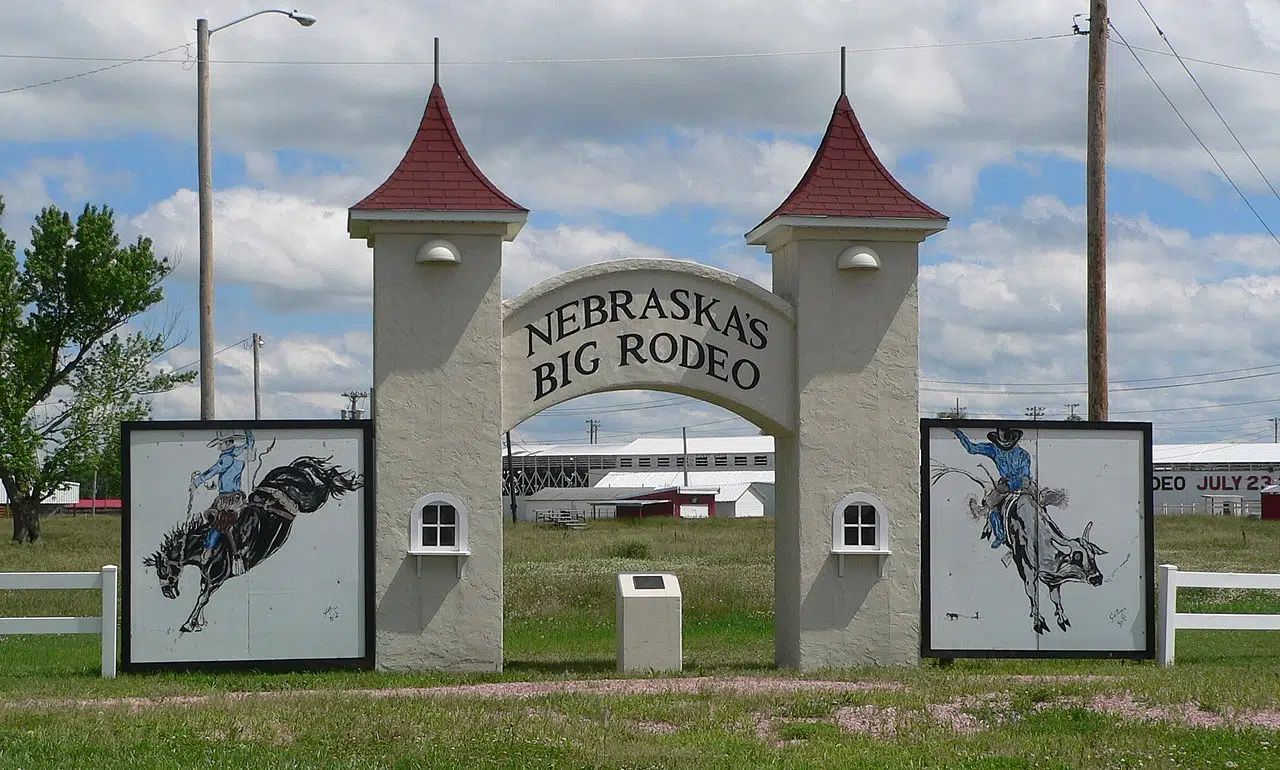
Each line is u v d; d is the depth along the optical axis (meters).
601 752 11.20
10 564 37.66
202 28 23.09
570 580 31.23
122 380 56.03
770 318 17.64
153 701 14.05
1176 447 111.06
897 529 17.58
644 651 16.89
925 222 17.45
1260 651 20.14
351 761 10.91
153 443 16.64
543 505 104.38
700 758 11.05
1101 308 21.84
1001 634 17.75
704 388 17.42
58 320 55.72
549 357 17.12
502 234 16.95
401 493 16.72
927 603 17.61
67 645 21.48
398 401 16.77
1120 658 17.94
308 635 16.69
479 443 16.83
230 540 16.64
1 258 54.62
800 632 17.38
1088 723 12.43
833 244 17.59
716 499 105.25
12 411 54.19
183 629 16.56
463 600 16.77
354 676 16.27
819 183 17.70
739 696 13.89
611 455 125.06
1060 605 17.88
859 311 17.62
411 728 12.02
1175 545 48.47
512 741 11.58
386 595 16.67
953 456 17.78
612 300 17.31
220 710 13.05
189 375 57.28
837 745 11.69
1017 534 17.86
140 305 56.75
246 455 16.73
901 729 12.33
